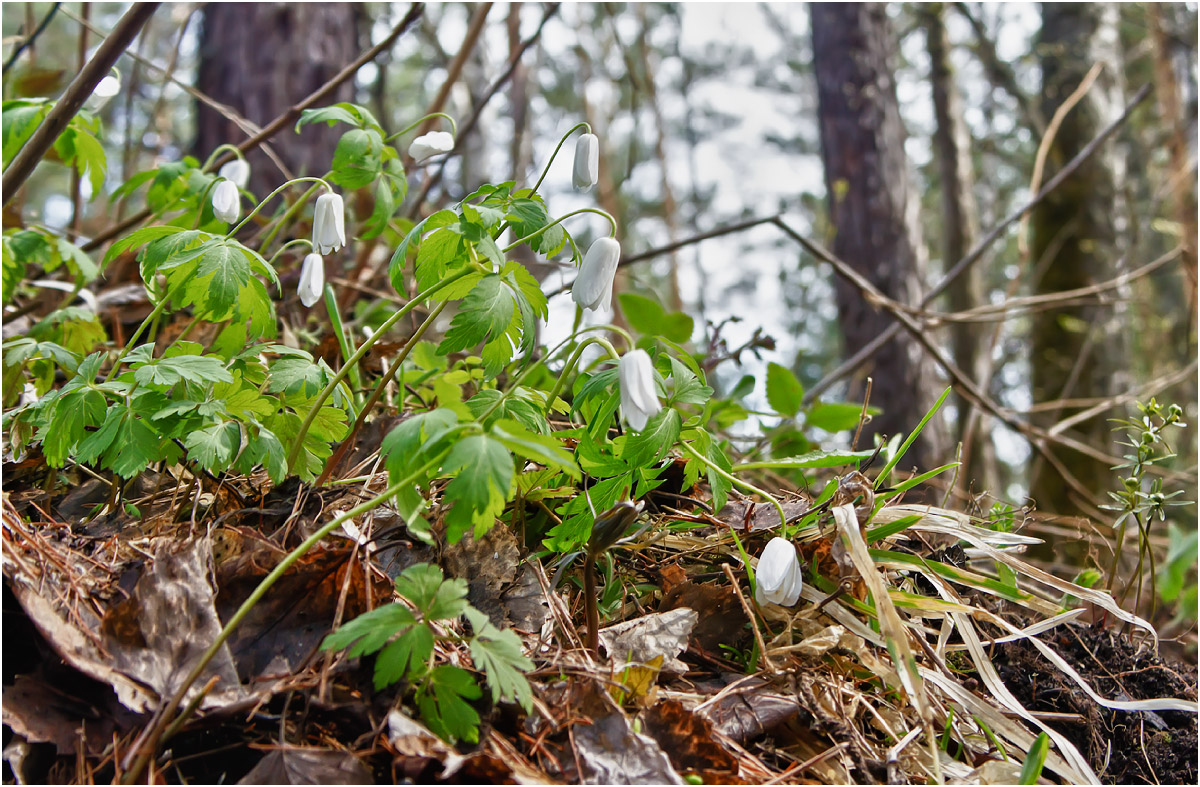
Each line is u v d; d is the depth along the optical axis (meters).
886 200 1.31
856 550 0.34
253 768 0.29
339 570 0.33
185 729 0.29
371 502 0.29
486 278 0.34
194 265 0.36
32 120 0.45
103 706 0.30
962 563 0.41
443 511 0.36
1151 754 0.37
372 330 0.53
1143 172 1.86
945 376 1.48
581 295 0.34
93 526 0.36
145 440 0.34
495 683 0.29
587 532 0.35
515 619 0.34
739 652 0.36
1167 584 0.44
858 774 0.32
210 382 0.36
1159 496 0.41
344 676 0.31
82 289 0.49
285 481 0.38
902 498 0.50
